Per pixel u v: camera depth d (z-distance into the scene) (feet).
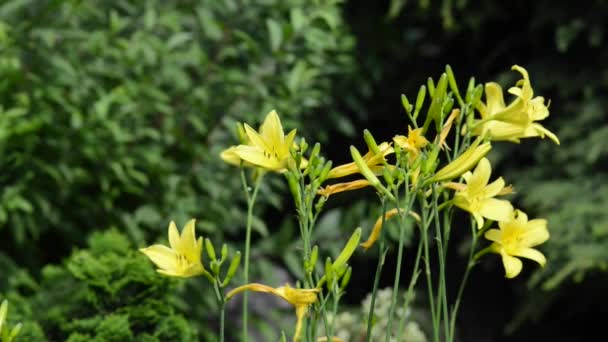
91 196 17.47
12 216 16.14
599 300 19.75
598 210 17.87
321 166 7.10
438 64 22.16
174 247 7.13
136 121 17.22
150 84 17.17
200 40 18.17
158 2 18.15
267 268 18.13
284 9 18.17
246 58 18.03
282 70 18.01
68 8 16.74
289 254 18.40
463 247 20.80
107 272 11.20
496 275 21.80
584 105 19.27
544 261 7.57
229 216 17.57
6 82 16.10
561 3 19.17
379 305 15.72
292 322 19.03
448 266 21.91
